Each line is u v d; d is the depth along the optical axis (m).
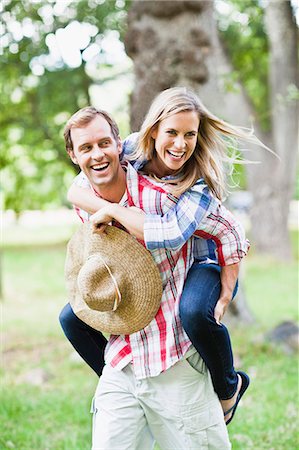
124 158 2.82
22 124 15.90
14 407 5.48
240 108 15.41
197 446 2.75
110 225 2.73
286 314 9.98
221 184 2.74
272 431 4.68
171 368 2.70
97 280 2.66
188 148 2.60
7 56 12.59
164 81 6.63
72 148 2.76
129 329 2.70
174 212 2.59
